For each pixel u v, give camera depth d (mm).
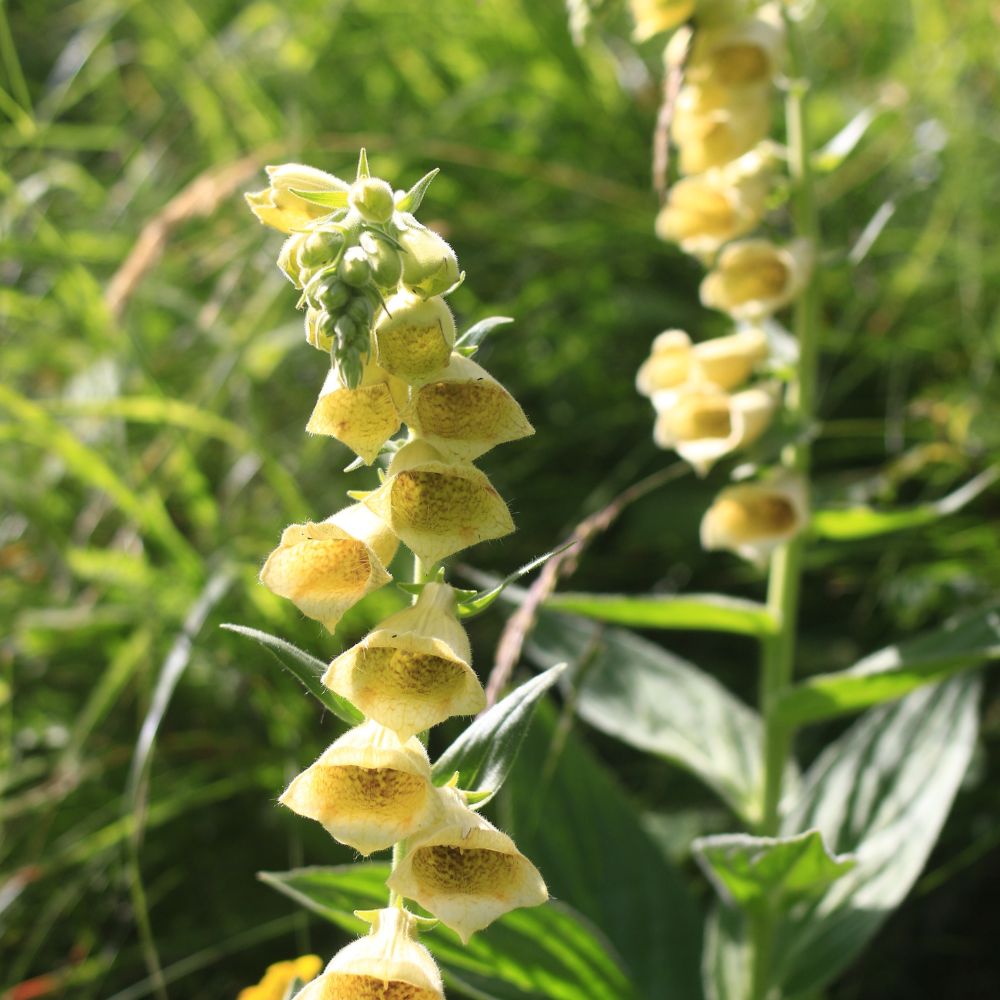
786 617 485
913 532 601
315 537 323
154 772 535
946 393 650
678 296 718
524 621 427
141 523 557
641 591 630
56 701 569
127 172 805
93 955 500
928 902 530
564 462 677
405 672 323
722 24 473
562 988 442
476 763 345
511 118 767
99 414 576
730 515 485
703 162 490
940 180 732
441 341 318
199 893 517
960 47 731
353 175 694
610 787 506
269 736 547
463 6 791
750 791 487
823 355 711
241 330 647
